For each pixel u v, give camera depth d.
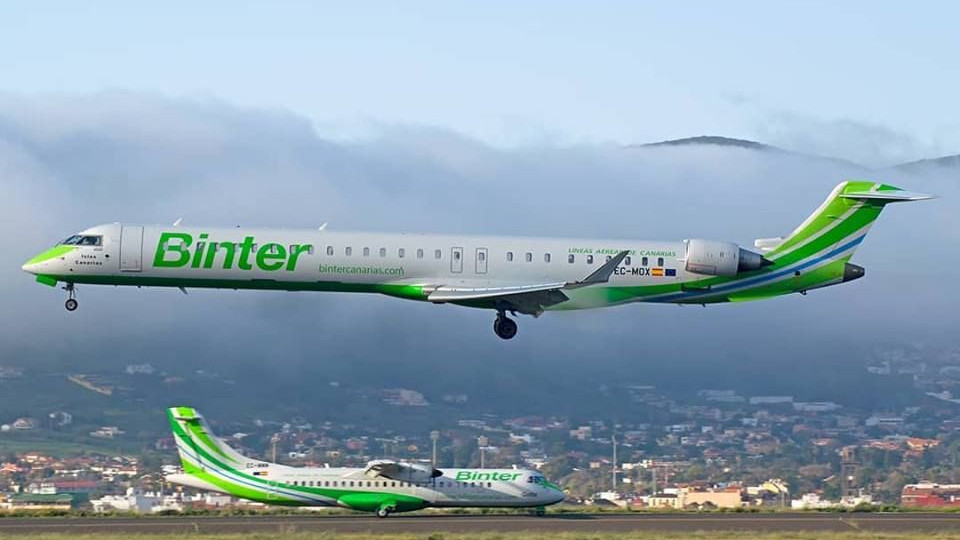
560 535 84.56
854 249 129.00
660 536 85.12
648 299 124.56
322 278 117.12
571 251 121.31
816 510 111.19
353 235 118.06
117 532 87.12
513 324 122.44
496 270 119.62
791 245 128.38
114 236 115.94
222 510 111.25
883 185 128.12
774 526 93.81
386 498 107.69
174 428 113.56
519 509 111.44
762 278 127.31
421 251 118.31
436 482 109.25
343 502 108.75
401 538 81.81
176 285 117.81
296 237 117.06
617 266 122.31
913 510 111.69
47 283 118.19
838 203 128.62
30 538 81.88
